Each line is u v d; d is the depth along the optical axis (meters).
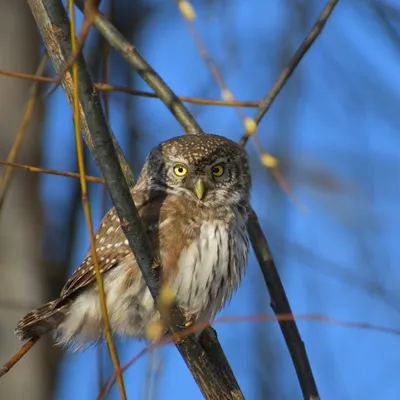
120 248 10.62
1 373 9.36
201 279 10.48
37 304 12.39
